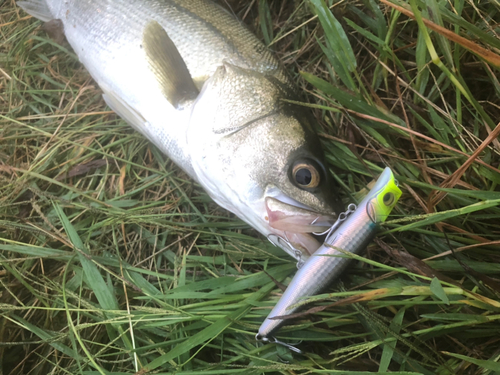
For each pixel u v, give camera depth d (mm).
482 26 274
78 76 360
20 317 281
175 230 306
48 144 336
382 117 271
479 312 248
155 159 333
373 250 280
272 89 250
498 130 217
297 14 337
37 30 367
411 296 260
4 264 273
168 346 271
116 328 268
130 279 284
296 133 242
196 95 266
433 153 285
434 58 228
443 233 257
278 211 235
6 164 327
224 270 291
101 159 333
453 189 239
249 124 244
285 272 275
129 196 324
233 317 253
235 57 276
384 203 224
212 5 298
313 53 335
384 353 230
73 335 250
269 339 241
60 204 308
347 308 255
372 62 307
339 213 242
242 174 243
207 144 253
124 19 296
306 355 248
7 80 359
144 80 282
